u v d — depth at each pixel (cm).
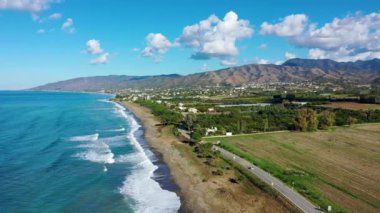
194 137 10444
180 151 9400
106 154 9225
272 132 12406
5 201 5816
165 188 6550
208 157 8606
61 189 6444
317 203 5488
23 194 6156
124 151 9656
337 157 8856
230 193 6091
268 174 7019
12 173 7362
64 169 7725
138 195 6178
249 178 6812
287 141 10812
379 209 5422
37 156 8919
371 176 7231
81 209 5553
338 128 13512
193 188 6475
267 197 5866
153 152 9556
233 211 5384
